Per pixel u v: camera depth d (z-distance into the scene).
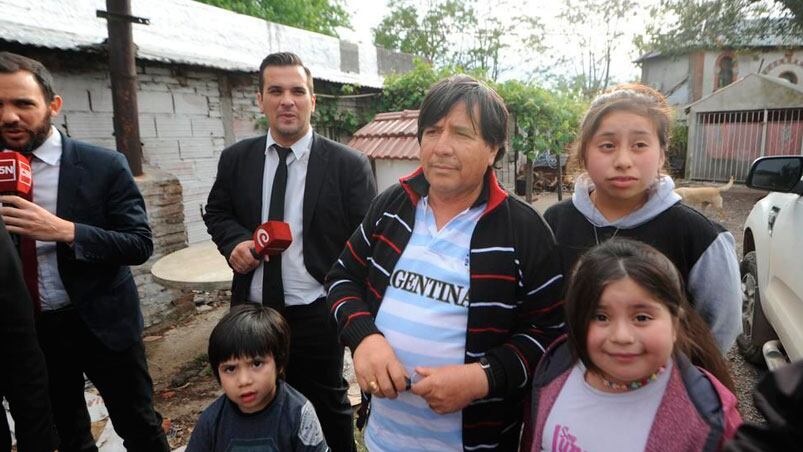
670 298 1.03
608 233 1.46
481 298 1.29
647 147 1.31
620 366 1.04
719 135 14.56
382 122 6.22
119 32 3.59
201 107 5.07
